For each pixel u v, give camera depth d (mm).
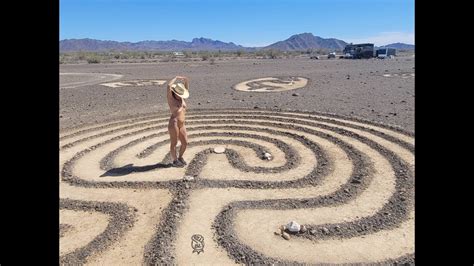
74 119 15203
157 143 11578
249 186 8383
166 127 13516
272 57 75688
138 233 6469
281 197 7844
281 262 5570
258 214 7109
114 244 6125
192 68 43031
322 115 15086
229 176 8969
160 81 29578
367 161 9617
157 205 7512
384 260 5582
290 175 8984
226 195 7918
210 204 7500
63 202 7691
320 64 47969
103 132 13078
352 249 5906
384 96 19797
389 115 14695
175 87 9453
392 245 5992
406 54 88750
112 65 51719
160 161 10094
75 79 32188
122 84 27859
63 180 8836
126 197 7910
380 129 12656
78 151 10938
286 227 6504
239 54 82750
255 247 5984
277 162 9945
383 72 34656
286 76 31359
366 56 64812
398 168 9078
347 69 38781
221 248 5953
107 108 17688
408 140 11281
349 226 6570
